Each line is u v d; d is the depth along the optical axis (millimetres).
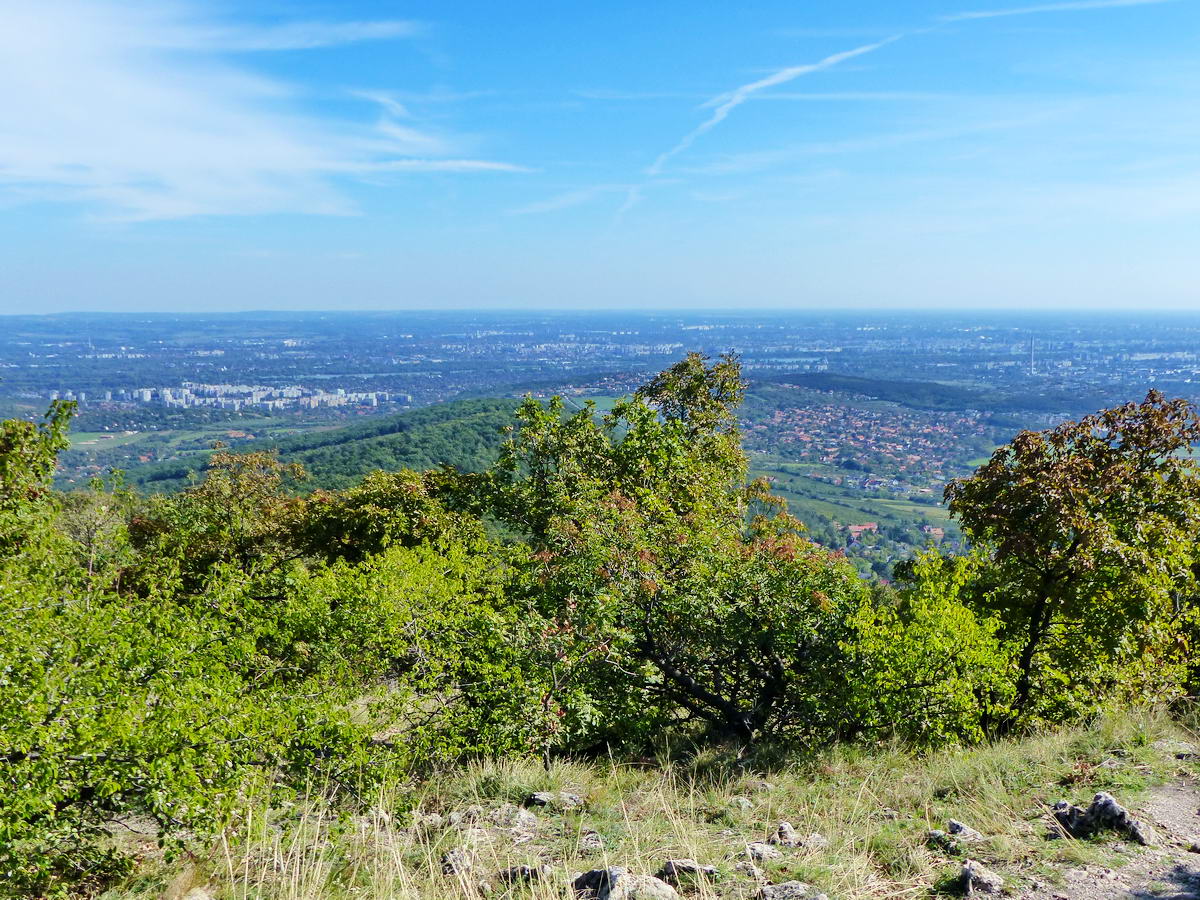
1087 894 4129
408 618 9000
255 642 7816
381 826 6094
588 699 8789
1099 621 9672
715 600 9938
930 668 8422
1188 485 9656
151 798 5066
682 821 5844
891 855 4953
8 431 10062
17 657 5340
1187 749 6469
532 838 5758
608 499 11305
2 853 4648
